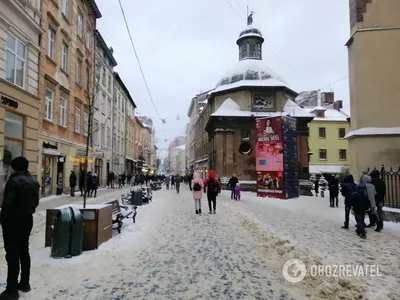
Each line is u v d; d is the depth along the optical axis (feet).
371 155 45.29
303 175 106.83
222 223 36.94
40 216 38.83
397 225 35.17
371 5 47.21
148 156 270.26
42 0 59.52
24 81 50.60
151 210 48.52
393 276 17.66
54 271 18.28
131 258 21.53
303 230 31.99
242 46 129.39
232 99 116.37
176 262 20.85
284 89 114.32
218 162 109.70
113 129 133.39
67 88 75.82
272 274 18.65
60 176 72.59
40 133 60.34
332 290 15.75
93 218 23.56
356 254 22.49
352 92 49.11
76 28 81.76
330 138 189.26
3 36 43.70
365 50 46.98
